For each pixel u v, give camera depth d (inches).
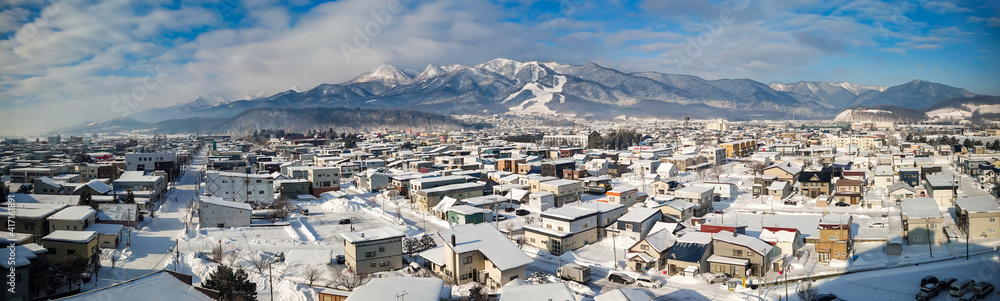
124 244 2866.6
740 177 5590.6
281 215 3663.9
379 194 4889.3
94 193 4128.9
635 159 6924.2
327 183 4879.4
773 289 2228.1
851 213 3690.9
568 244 2876.5
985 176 4616.1
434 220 3720.5
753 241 2524.6
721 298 2145.7
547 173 5718.5
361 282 2262.6
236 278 2066.9
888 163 5718.5
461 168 6122.1
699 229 3014.3
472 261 2393.0
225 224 3420.3
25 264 1995.6
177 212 3937.0
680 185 4394.7
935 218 2741.1
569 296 1872.5
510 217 3722.9
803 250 2741.1
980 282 2114.9
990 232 2780.5
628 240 2970.0
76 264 2223.2
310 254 2711.6
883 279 2281.0
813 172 4461.1
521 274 2327.8
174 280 1745.8
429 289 1946.4
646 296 1994.3
